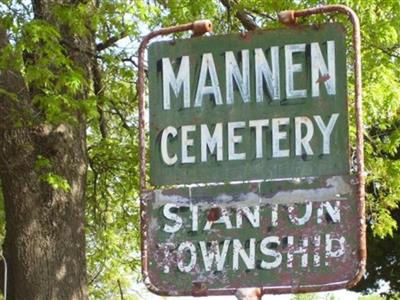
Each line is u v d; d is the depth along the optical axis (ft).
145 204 21.53
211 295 21.03
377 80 55.06
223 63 21.44
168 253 21.34
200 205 21.30
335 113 20.84
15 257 51.26
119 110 64.59
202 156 21.39
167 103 21.61
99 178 66.90
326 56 20.99
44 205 51.44
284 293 20.68
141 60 21.86
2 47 50.08
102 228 69.26
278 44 21.22
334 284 20.43
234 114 21.30
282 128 21.06
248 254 20.99
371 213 65.31
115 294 93.35
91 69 56.44
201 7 54.95
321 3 52.90
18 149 51.01
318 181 20.80
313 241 20.68
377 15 54.85
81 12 50.42
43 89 49.49
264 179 21.07
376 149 63.00
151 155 21.59
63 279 51.26
